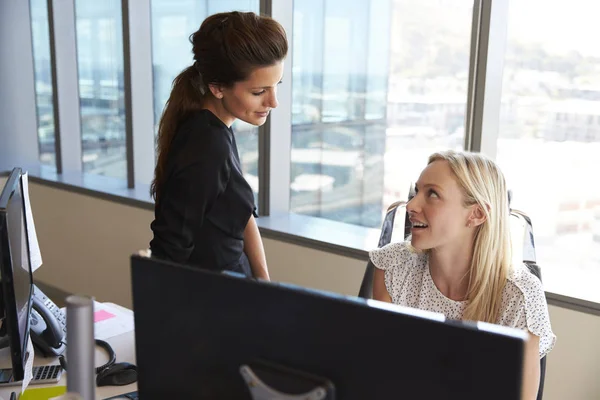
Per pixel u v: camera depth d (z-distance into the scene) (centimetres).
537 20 237
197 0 345
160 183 170
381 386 74
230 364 84
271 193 320
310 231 299
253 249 205
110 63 399
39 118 461
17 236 144
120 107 400
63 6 412
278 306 79
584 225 242
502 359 67
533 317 148
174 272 86
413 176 283
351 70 292
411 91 276
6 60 444
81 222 399
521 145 251
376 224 301
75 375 97
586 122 233
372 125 291
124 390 151
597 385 220
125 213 369
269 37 157
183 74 172
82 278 408
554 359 228
